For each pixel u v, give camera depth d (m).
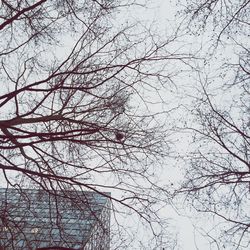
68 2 8.09
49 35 8.29
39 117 7.91
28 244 7.62
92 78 8.35
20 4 8.15
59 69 8.41
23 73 7.98
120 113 7.83
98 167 7.97
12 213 8.20
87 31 8.23
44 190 7.85
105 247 8.16
